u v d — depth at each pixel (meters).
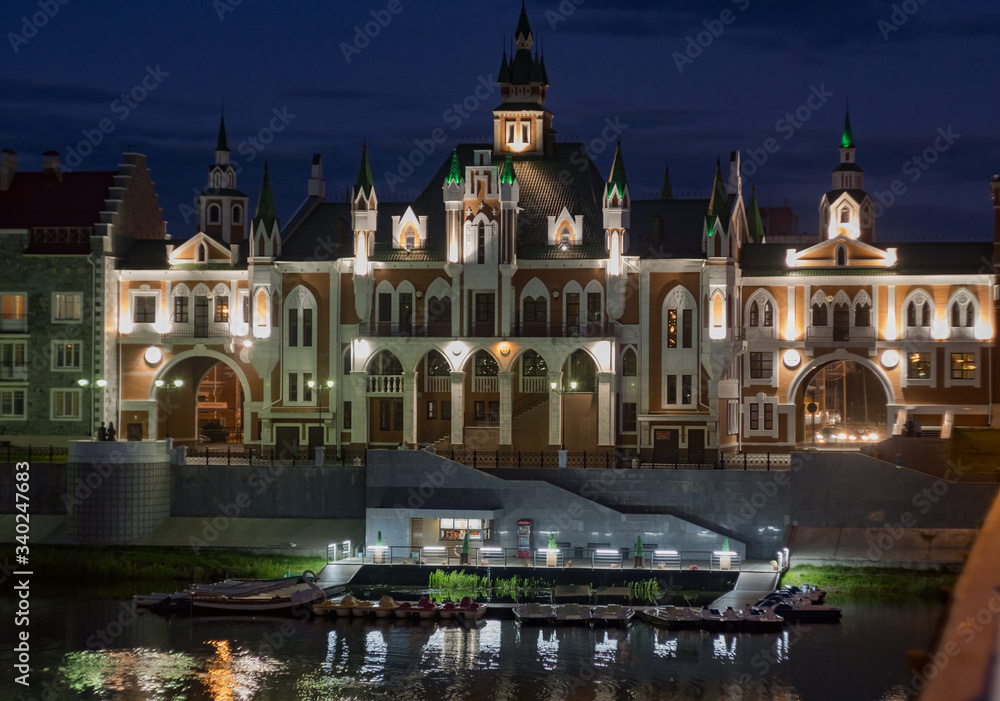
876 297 82.69
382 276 85.00
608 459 76.88
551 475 70.94
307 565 67.75
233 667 50.22
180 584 66.75
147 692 47.03
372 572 65.38
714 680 47.53
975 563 4.94
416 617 57.91
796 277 83.50
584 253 82.81
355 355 83.94
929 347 81.75
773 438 83.88
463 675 48.62
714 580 63.06
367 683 47.78
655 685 47.03
